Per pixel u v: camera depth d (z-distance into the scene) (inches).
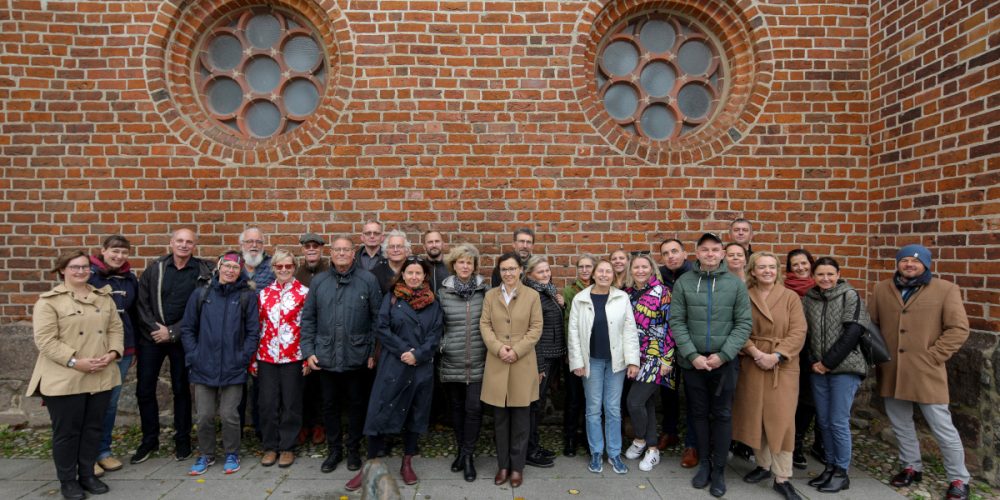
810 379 139.6
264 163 177.6
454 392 145.6
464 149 178.4
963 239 142.2
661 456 155.2
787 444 130.0
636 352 142.3
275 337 144.9
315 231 178.2
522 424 136.4
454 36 178.2
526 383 135.3
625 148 179.6
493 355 136.6
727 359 126.9
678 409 169.8
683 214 179.5
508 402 134.5
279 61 184.4
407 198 178.2
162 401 178.5
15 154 172.7
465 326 141.2
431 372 139.4
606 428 144.8
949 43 146.9
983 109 137.0
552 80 179.0
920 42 156.7
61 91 173.8
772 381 132.0
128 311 144.9
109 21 174.9
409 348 133.7
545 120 179.2
